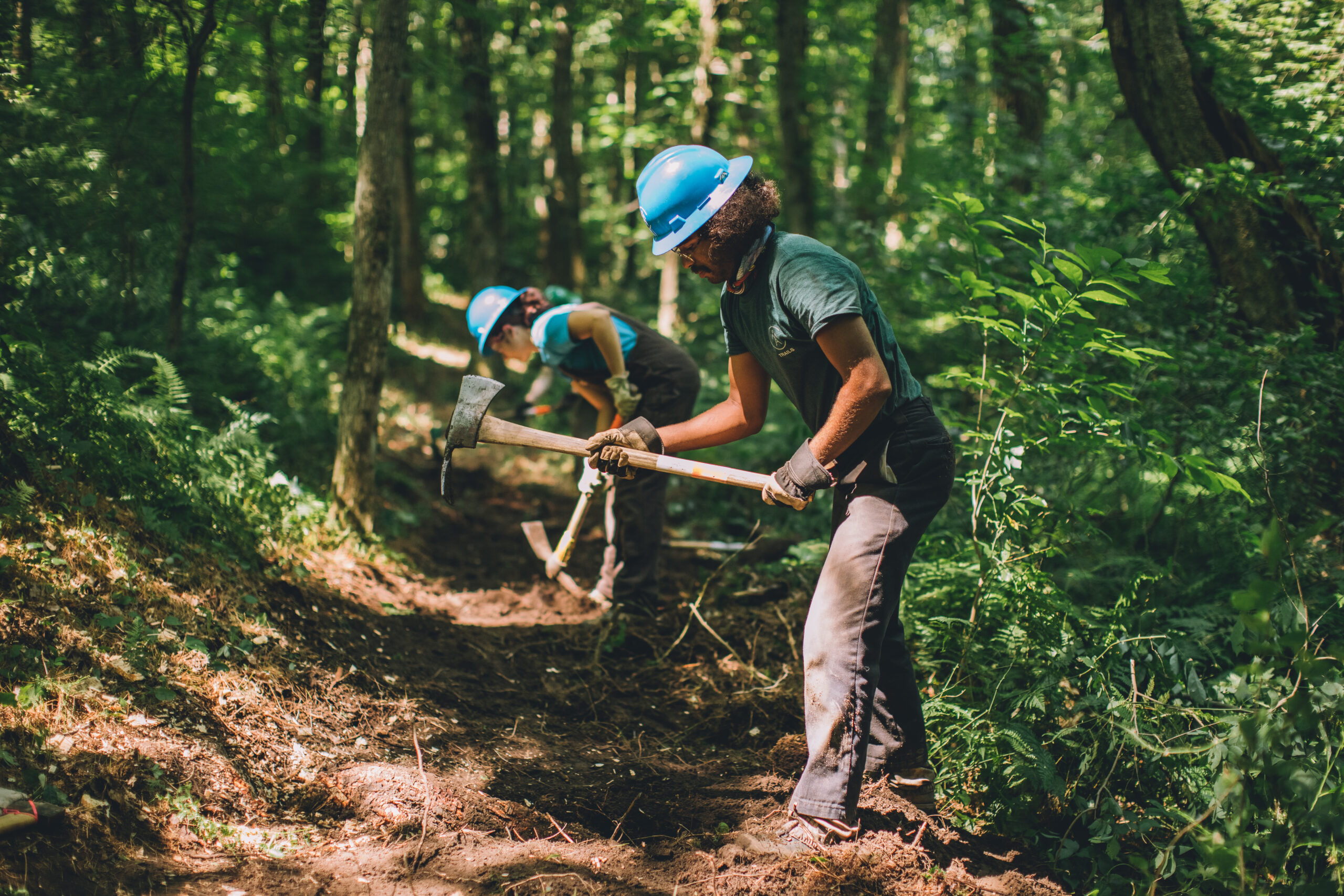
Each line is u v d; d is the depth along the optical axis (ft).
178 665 8.91
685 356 14.71
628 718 11.25
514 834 8.18
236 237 32.42
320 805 8.14
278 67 17.63
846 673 7.88
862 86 37.22
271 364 21.47
